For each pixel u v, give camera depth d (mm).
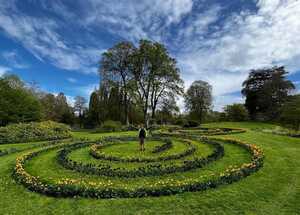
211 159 11961
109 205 7094
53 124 27312
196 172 10203
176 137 22359
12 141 21578
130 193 7625
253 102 61156
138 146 17172
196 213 6484
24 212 7008
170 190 7746
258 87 60531
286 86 56844
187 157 13086
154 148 16094
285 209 6555
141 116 49250
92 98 54906
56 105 62844
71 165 11562
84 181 9555
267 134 23375
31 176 9984
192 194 7656
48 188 8250
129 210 6762
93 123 54062
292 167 10445
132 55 39969
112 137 22344
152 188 7824
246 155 13102
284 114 31984
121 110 48281
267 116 57594
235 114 60219
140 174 9867
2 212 7105
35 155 14992
